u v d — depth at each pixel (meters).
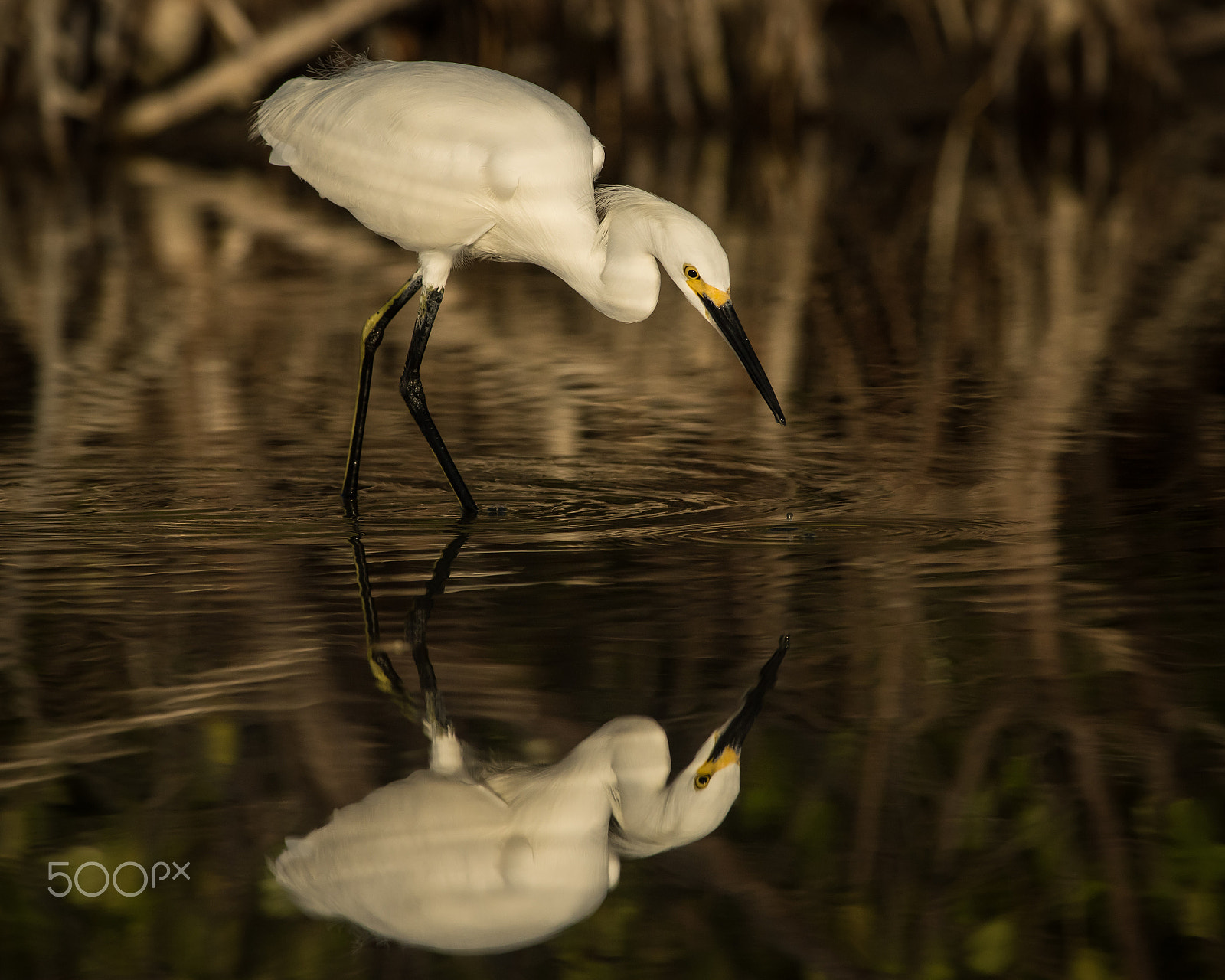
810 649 7.71
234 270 22.23
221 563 9.34
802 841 5.87
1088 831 5.91
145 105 34.38
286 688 7.18
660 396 14.61
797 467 11.86
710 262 10.27
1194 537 9.73
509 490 11.28
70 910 5.38
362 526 10.26
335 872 5.64
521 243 11.19
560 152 10.91
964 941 5.22
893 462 11.97
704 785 6.27
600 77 39.03
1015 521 10.21
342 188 11.52
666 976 5.04
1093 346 16.66
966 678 7.33
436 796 6.17
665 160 34.47
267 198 30.00
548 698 7.08
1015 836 5.88
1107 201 28.52
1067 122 39.69
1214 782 6.24
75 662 7.52
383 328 11.40
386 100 11.18
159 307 19.16
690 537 9.89
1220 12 40.59
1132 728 6.74
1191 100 42.09
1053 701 7.04
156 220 26.75
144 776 6.30
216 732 6.70
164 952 5.16
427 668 7.46
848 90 40.12
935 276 21.39
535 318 19.27
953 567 9.17
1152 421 13.15
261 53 33.25
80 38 35.16
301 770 6.37
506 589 8.78
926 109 39.78
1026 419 13.41
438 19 39.06
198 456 12.22
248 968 5.11
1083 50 39.50
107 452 12.30
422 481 11.55
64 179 31.64
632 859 5.81
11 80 34.59
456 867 5.69
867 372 15.60
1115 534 9.86
